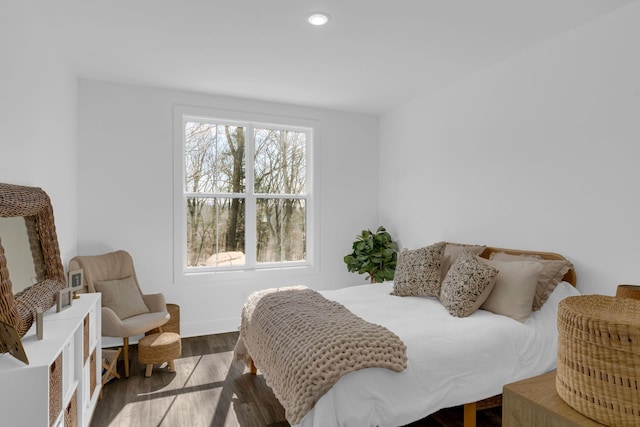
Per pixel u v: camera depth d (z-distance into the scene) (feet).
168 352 9.95
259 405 8.48
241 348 9.71
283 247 15.06
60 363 5.51
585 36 8.39
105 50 9.74
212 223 13.92
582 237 8.45
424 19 8.20
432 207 13.12
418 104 13.82
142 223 12.61
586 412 2.68
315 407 5.54
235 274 13.83
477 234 11.25
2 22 5.95
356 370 5.77
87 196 11.96
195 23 8.36
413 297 9.89
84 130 11.90
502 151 10.43
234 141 14.28
